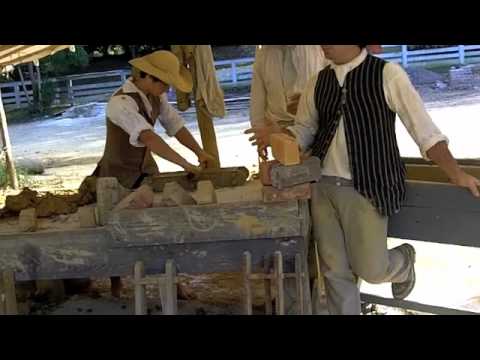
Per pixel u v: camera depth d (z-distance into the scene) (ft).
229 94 64.18
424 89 52.39
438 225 9.98
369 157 9.37
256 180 12.47
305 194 9.40
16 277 9.93
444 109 42.57
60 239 9.77
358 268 9.93
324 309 11.43
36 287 13.85
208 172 12.23
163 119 12.71
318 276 11.59
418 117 9.04
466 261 17.37
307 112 10.21
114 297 13.67
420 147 9.12
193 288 14.21
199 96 15.90
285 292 10.01
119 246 9.64
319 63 12.90
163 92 11.88
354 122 9.34
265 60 13.07
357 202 9.55
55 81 75.25
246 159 32.53
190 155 33.86
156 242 9.59
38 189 30.35
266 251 9.61
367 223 9.58
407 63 63.41
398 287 10.59
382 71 9.21
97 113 64.90
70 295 13.92
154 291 14.02
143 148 12.16
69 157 41.55
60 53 83.76
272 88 13.07
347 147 9.46
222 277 14.92
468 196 9.66
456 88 51.26
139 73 11.66
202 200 9.66
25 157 42.57
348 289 10.16
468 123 36.83
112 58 90.74
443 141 9.03
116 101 11.28
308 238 10.68
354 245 9.79
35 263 9.86
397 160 9.69
